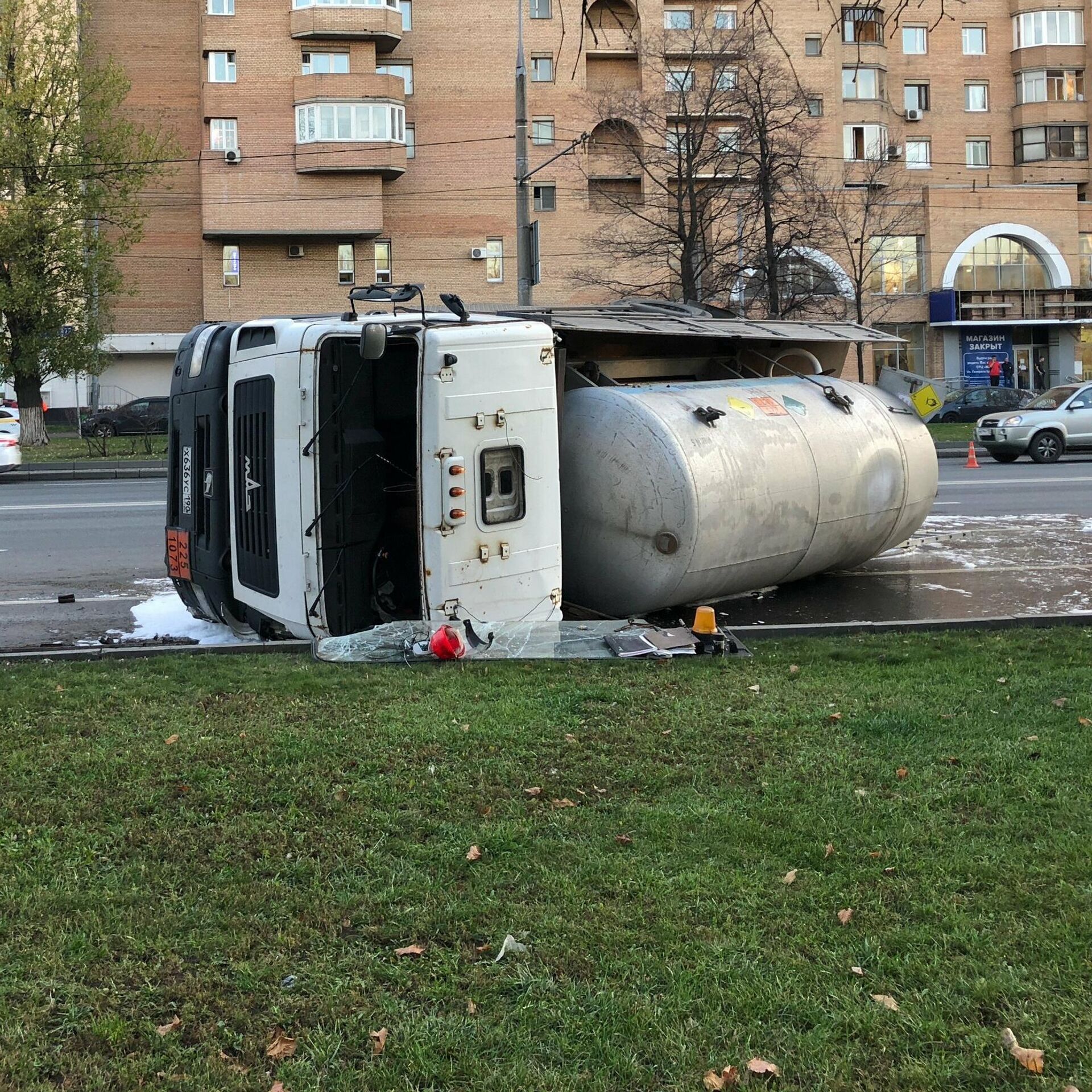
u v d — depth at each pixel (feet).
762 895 13.80
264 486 27.07
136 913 13.44
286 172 145.79
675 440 29.35
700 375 39.17
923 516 37.81
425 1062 10.66
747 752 18.69
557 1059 10.77
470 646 24.82
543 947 12.66
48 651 27.04
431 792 17.02
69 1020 11.37
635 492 29.22
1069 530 47.52
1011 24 181.47
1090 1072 10.41
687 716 20.56
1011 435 84.38
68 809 16.46
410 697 21.88
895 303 171.12
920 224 172.14
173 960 12.49
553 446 26.53
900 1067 10.56
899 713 20.36
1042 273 176.45
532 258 72.08
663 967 12.20
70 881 14.26
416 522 26.61
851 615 32.07
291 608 26.48
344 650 24.97
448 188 152.66
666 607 30.96
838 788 17.02
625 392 30.30
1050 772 17.44
